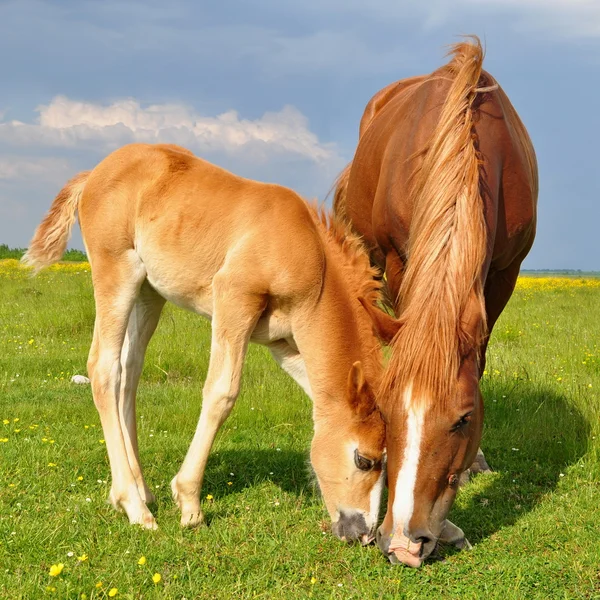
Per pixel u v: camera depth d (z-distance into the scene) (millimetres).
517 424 6145
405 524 3299
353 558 3738
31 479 4586
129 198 4453
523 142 4766
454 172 3674
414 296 3424
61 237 4781
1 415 6207
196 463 4082
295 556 3750
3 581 3314
